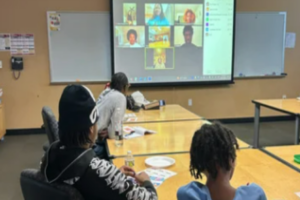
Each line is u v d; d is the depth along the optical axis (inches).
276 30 233.8
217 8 217.6
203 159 42.3
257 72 235.6
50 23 201.6
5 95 204.5
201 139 42.9
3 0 195.5
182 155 84.0
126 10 206.7
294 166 74.7
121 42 209.5
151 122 123.6
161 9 211.5
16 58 200.8
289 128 223.9
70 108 47.1
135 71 214.5
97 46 209.8
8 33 198.8
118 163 78.4
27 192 49.6
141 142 97.0
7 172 144.4
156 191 61.1
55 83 207.6
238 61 231.5
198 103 229.3
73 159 46.3
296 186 63.6
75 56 207.9
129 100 150.9
